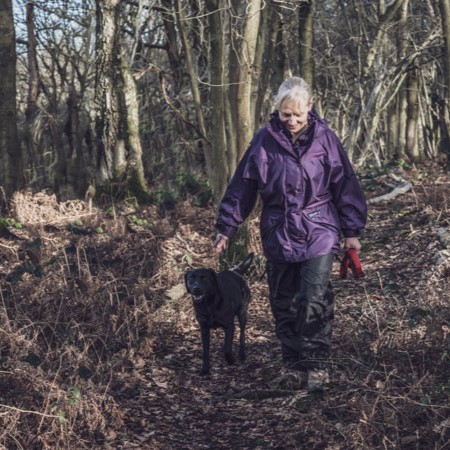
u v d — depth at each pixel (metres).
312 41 14.99
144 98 20.33
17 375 4.47
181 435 4.39
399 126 23.17
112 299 6.19
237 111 8.06
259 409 4.70
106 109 12.73
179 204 11.79
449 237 8.26
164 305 6.83
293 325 4.85
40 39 18.86
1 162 11.12
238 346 6.14
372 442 3.87
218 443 4.27
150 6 14.35
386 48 20.86
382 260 8.29
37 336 5.58
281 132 4.56
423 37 21.55
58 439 4.05
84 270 6.81
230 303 5.60
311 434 4.15
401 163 16.78
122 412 4.55
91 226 9.84
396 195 12.31
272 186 4.59
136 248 8.34
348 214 4.66
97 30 12.77
